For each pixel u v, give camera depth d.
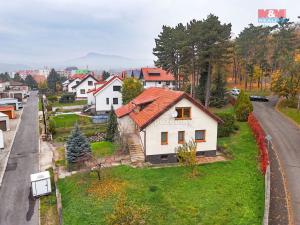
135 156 30.36
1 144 38.19
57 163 32.16
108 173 27.00
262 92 73.00
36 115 61.66
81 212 20.81
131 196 22.11
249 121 39.19
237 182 23.36
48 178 24.98
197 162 27.36
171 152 29.39
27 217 21.88
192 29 49.28
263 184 22.55
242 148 31.28
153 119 28.28
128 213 16.98
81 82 83.81
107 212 20.27
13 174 29.91
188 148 26.66
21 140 42.44
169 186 23.41
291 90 51.09
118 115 39.16
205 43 47.94
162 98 32.09
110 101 60.25
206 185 23.19
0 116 47.59
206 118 29.78
